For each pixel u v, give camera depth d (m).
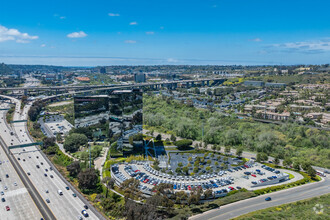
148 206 190.62
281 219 183.62
